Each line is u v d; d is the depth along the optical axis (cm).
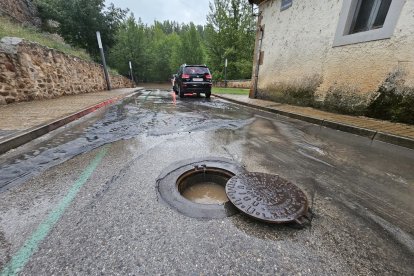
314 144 356
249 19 2659
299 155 305
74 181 220
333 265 125
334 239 146
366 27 495
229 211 175
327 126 478
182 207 178
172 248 135
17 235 144
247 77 2873
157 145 341
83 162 269
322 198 196
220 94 1306
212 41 2823
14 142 317
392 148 334
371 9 479
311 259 129
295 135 411
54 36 1670
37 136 370
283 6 755
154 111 676
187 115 613
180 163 269
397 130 379
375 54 459
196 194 224
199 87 1092
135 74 3528
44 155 291
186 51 3625
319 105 629
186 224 158
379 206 185
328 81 589
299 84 705
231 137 394
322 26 595
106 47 1970
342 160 288
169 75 4344
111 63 3009
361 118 493
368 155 306
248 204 176
